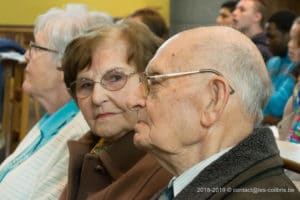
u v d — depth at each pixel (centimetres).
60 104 182
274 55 299
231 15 333
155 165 118
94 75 129
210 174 90
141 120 99
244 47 93
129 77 128
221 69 91
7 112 314
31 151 176
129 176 119
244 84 91
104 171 129
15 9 481
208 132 92
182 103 92
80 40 132
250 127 93
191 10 262
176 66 93
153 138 95
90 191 129
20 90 318
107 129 128
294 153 114
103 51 129
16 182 158
